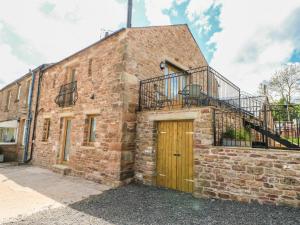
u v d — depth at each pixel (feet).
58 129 25.29
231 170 12.69
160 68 23.18
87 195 14.37
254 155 12.03
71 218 10.28
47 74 30.76
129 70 18.89
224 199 12.71
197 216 10.50
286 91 67.46
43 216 10.50
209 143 13.76
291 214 10.00
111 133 18.19
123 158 17.29
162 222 9.83
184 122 16.12
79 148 21.21
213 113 14.43
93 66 22.09
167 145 16.89
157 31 23.43
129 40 19.34
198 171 13.99
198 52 32.27
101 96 20.07
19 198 13.60
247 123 21.09
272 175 11.41
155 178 17.07
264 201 11.47
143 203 12.66
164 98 22.86
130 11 24.26
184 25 29.12
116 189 15.81
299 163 10.77
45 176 20.88
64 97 25.54
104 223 9.70
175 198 13.62
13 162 30.94
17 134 34.04
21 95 37.11
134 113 18.90
